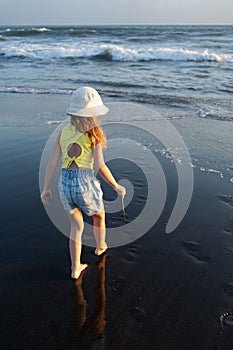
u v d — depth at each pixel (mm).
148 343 2033
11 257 2879
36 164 4824
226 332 2094
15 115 7539
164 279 2594
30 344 2027
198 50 17891
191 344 2020
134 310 2293
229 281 2541
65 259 2855
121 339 2062
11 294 2455
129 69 13539
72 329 2137
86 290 2498
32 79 12008
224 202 3713
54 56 17734
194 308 2293
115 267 2756
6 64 15938
